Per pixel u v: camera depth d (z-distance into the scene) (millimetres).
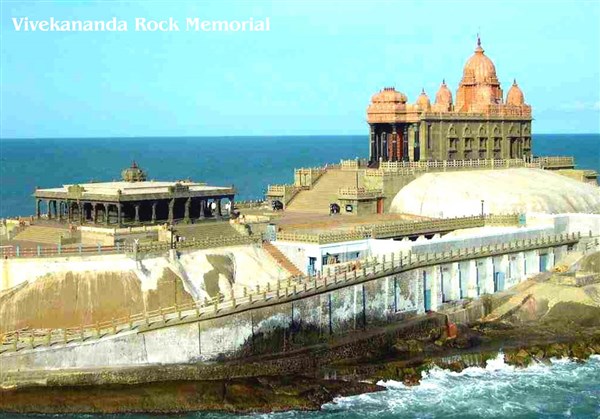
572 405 102250
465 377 110812
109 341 100250
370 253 133250
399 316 124312
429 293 129375
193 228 128875
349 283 118062
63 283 109375
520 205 162750
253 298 109812
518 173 181125
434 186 164125
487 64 199375
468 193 162875
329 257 128500
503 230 147500
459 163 178000
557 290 131875
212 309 106688
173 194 129875
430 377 110312
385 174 163375
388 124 182500
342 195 159375
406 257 126188
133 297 110312
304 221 147500
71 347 98750
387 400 102375
